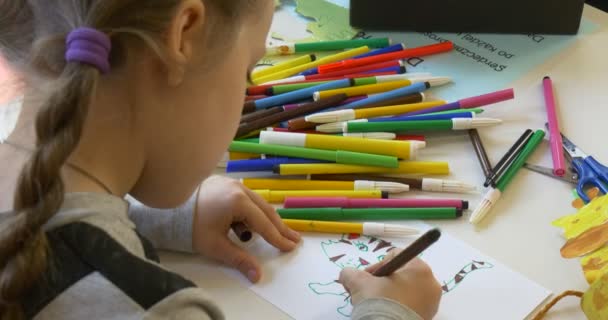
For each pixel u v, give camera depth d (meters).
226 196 0.63
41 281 0.39
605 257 0.57
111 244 0.41
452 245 0.62
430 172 0.71
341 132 0.75
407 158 0.72
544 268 0.60
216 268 0.61
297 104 0.79
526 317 0.56
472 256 0.61
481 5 0.87
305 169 0.71
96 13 0.38
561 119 0.76
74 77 0.37
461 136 0.75
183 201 0.53
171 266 0.61
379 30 0.91
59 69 0.40
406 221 0.66
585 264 0.58
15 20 0.41
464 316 0.56
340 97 0.78
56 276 0.39
